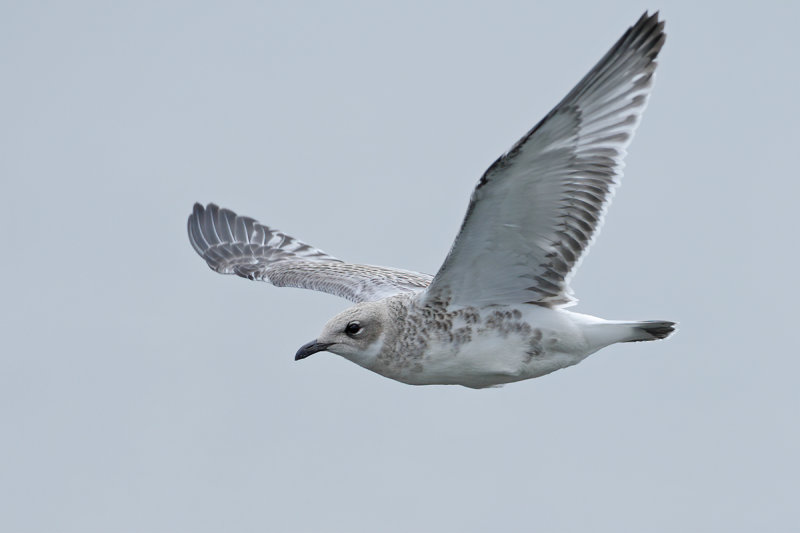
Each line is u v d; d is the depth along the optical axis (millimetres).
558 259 13562
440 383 14492
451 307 14055
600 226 13125
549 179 12781
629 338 14008
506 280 13805
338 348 14344
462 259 13531
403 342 14188
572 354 14133
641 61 12453
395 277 16906
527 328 13977
